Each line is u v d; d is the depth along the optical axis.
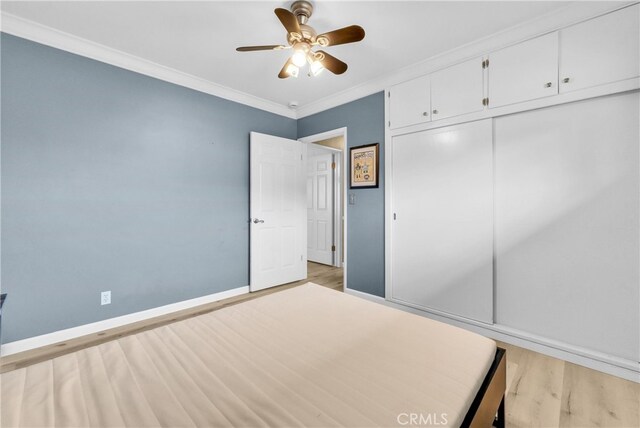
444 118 2.58
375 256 3.16
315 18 2.05
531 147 2.17
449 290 2.60
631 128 1.81
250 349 1.18
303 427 0.78
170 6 1.93
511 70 2.21
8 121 2.05
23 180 2.12
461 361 1.10
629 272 1.83
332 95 3.47
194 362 1.08
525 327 2.23
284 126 3.93
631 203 1.82
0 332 1.96
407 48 2.45
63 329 2.29
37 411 0.82
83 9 1.96
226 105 3.31
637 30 1.75
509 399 1.65
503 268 2.33
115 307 2.55
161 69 2.77
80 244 2.36
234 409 0.84
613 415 1.52
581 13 1.91
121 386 0.94
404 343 1.23
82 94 2.35
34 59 2.14
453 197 2.56
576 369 1.93
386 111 3.00
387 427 0.78
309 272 4.64
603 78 1.86
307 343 1.23
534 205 2.17
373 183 3.16
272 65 2.75
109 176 2.50
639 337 1.80
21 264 2.12
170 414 0.82
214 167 3.22
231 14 2.02
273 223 3.70
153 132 2.75
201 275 3.13
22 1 1.88
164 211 2.84
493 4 1.91
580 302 1.99
